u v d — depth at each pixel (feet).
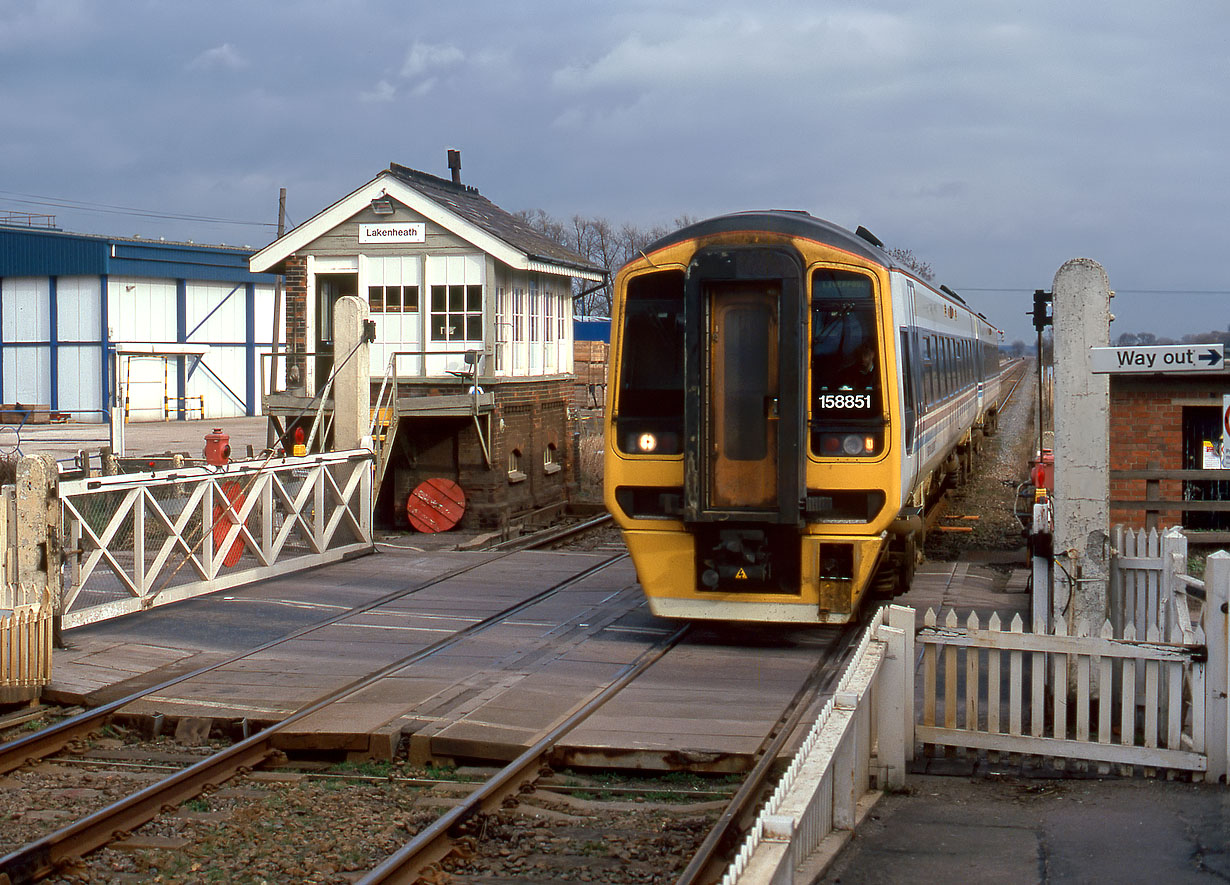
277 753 26.68
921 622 38.19
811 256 34.50
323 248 68.23
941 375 57.36
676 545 35.73
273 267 69.87
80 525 36.19
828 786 20.56
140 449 110.83
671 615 36.09
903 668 23.84
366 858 20.98
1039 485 49.03
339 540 51.90
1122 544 31.30
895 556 41.52
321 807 23.53
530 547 58.75
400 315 67.46
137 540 38.75
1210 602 23.58
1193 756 23.76
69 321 153.28
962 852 20.39
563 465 78.79
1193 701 23.81
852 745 21.04
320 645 35.65
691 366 34.24
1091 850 20.42
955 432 67.10
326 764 26.53
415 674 32.09
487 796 22.89
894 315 35.53
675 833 21.97
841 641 36.81
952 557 54.08
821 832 20.17
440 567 49.83
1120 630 30.01
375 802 23.91
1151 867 19.66
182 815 22.98
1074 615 27.55
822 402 34.73
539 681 31.37
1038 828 21.53
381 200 66.85
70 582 36.94
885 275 34.60
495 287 66.69
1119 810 22.36
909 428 38.96
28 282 155.12
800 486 33.91
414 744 26.40
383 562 50.93
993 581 47.42
